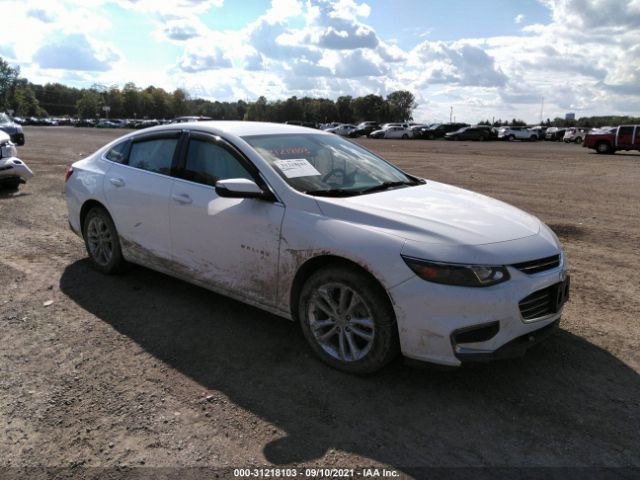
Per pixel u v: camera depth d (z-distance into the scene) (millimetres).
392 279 3076
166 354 3666
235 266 3912
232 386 3277
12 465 2561
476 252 3041
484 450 2709
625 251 6543
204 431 2834
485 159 22609
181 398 3135
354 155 4539
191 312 4371
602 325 4246
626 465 2604
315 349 3566
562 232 7621
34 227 7125
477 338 3016
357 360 3346
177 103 169000
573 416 3008
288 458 2643
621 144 27234
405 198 3723
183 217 4211
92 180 5125
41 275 5188
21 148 22094
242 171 3916
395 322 3188
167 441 2748
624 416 3012
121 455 2641
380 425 2910
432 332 3016
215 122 4559
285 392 3219
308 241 3410
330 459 2639
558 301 3324
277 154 3980
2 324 4074
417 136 54125
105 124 89188
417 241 3098
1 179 9352
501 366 3568
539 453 2688
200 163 4238
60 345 3758
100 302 4547
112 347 3744
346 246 3238
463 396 3199
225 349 3752
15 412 2963
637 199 10836
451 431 2859
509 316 3025
